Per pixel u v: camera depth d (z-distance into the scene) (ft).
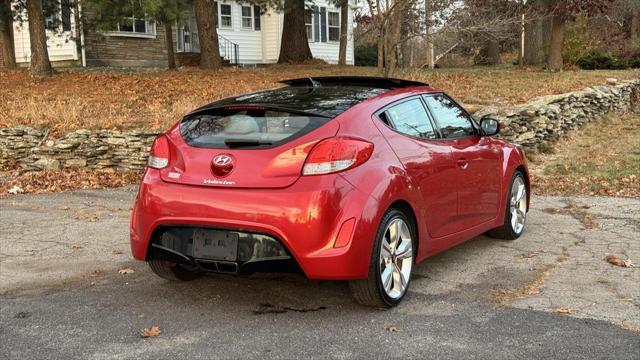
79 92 54.60
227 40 103.19
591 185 30.45
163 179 14.44
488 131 19.40
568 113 45.14
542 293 15.62
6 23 72.49
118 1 57.72
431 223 15.81
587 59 91.97
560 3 75.00
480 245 20.42
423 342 12.63
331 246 13.15
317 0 115.44
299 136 13.61
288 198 13.14
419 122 16.44
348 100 14.98
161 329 13.47
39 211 25.55
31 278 17.15
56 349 12.46
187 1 60.13
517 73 72.02
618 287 16.05
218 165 13.76
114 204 26.99
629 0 127.85
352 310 14.52
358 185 13.52
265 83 60.85
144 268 18.08
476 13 47.78
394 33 45.14
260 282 16.66
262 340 12.82
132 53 89.86
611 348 12.29
